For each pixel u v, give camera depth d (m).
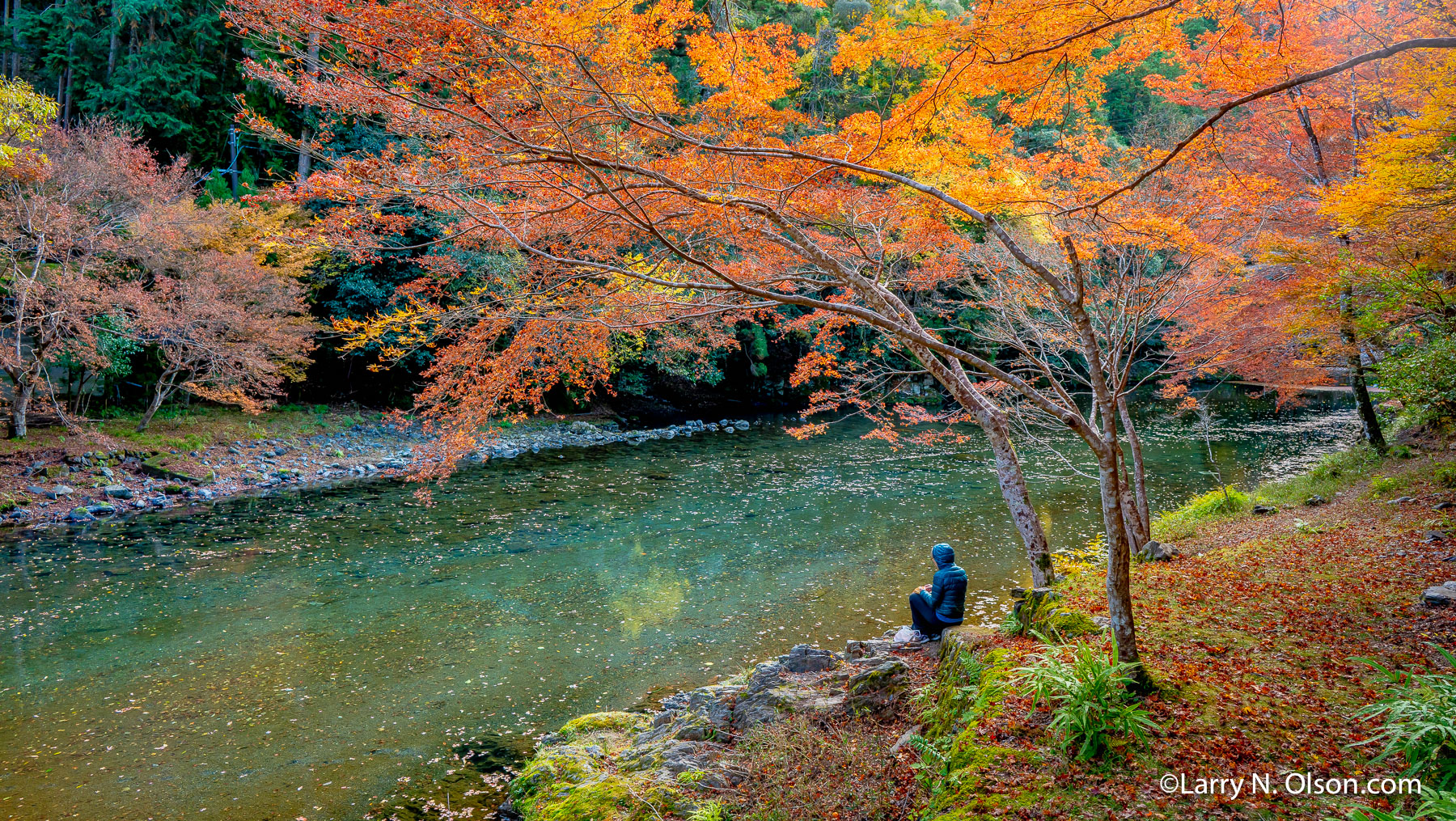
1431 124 7.14
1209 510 13.93
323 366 28.56
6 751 7.07
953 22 5.16
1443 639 5.77
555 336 7.47
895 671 6.41
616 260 7.46
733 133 6.13
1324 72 4.03
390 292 25.22
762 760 5.54
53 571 12.52
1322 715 4.70
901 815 4.72
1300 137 11.82
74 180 18.22
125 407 23.39
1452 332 10.81
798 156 5.18
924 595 7.52
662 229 6.94
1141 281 10.33
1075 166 7.21
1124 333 10.70
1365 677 5.24
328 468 21.20
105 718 7.71
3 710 7.89
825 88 16.48
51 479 17.27
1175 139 15.11
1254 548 9.74
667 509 17.03
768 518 16.12
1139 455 11.26
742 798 5.25
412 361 27.73
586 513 16.67
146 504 17.05
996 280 11.14
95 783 6.52
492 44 4.56
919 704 6.01
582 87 5.02
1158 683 5.18
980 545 13.73
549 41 4.64
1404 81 9.77
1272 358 13.19
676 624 10.20
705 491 18.89
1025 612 6.62
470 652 9.37
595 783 5.68
